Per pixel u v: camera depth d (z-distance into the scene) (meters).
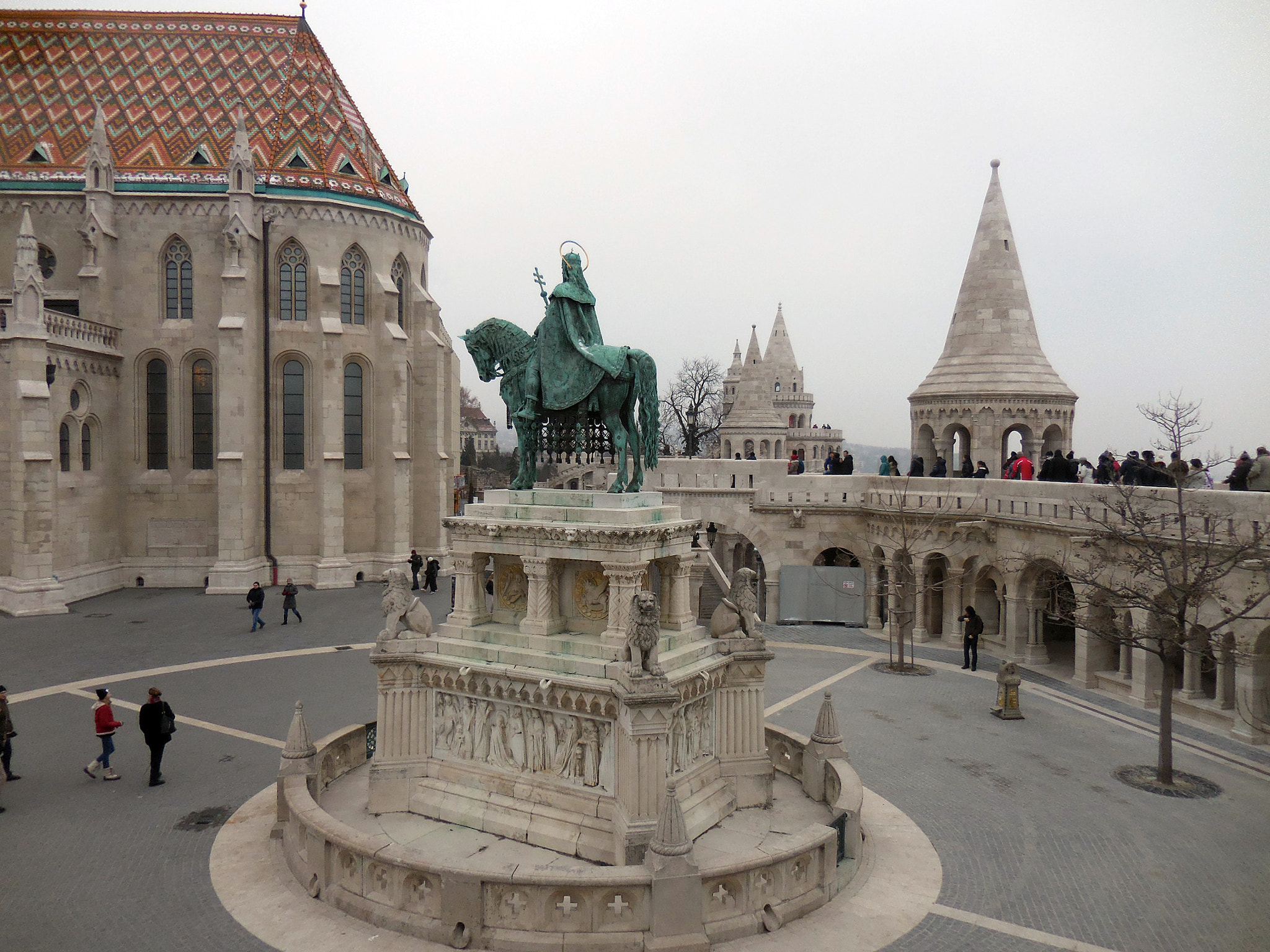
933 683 29.62
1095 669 29.28
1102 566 25.23
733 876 12.90
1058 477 32.66
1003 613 34.56
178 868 15.30
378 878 13.44
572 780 15.30
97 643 34.97
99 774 20.34
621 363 16.20
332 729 23.91
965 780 20.00
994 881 14.89
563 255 17.09
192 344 49.62
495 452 159.25
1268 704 22.77
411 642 16.84
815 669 31.72
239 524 47.91
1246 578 22.45
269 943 12.66
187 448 49.97
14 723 24.56
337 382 50.31
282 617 41.03
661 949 12.12
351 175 52.50
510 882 12.41
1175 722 24.75
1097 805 18.47
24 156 50.19
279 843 16.33
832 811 16.52
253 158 50.78
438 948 12.46
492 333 18.69
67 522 44.31
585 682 14.68
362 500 52.28
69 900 14.14
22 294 40.47
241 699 27.12
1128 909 13.93
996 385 41.50
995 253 42.62
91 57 54.78
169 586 49.53
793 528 41.44
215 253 49.78
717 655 16.83
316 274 50.34
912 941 12.82
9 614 40.28
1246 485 25.69
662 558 16.77
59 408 43.25
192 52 55.72
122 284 49.34
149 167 50.12
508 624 17.06
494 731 16.17
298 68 55.62
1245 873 15.26
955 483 36.03
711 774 16.69
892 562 37.84
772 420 78.06
